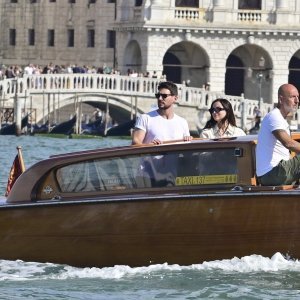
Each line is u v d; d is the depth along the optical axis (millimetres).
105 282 40406
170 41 165750
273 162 41094
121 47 172125
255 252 41219
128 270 41312
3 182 66125
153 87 154625
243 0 168500
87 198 41875
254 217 40812
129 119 155125
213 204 40844
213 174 41469
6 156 92500
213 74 168000
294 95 40938
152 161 41781
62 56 195125
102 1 188250
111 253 41656
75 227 41594
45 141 126000
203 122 156125
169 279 40469
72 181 42125
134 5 168250
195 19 166500
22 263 41938
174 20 165500
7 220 41844
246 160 41312
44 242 41844
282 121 40969
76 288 39844
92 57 190375
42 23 197625
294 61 174625
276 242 41062
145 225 41281
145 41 165750
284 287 39781
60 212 41562
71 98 149875
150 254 41531
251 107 155000
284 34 169000
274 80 170250
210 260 41438
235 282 40219
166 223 41156
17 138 132000
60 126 142375
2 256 42125
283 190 40750
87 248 41719
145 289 39781
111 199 41281
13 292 39375
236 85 173125
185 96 155250
